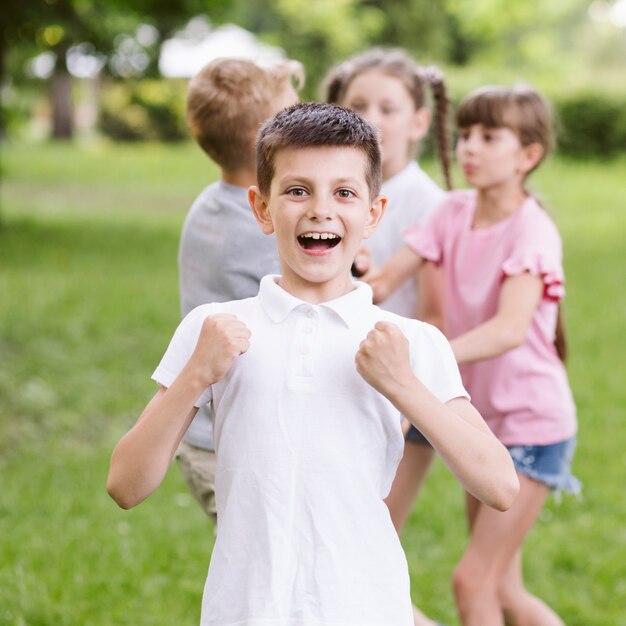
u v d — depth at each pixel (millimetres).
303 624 1998
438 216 3664
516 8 31000
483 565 3363
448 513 5406
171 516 5293
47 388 7434
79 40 14969
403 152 3902
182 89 33438
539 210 3492
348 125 2150
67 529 5020
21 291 10352
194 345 2207
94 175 22438
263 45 32219
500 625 3365
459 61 34219
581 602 4477
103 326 9148
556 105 23547
